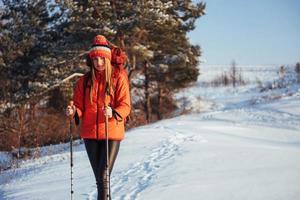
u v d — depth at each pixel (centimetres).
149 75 2986
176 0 2522
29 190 789
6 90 2467
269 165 789
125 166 930
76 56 2208
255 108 3003
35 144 2292
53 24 2455
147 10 2044
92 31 2050
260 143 1489
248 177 680
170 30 2356
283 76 5903
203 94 5822
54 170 1004
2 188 895
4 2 2488
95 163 522
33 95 2289
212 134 1659
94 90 513
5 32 2434
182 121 2327
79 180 815
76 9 2056
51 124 2523
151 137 1483
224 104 4162
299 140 1755
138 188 686
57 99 2631
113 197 642
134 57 2366
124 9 2162
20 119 2397
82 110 521
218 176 707
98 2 2086
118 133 517
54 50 2272
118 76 520
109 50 516
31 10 2444
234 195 579
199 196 588
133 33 2173
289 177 663
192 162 877
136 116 2781
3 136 2367
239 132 1900
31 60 2448
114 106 518
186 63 2800
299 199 541
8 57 2395
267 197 559
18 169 1282
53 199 672
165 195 608
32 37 2373
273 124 2270
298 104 2992
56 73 2262
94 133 511
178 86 3050
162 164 898
